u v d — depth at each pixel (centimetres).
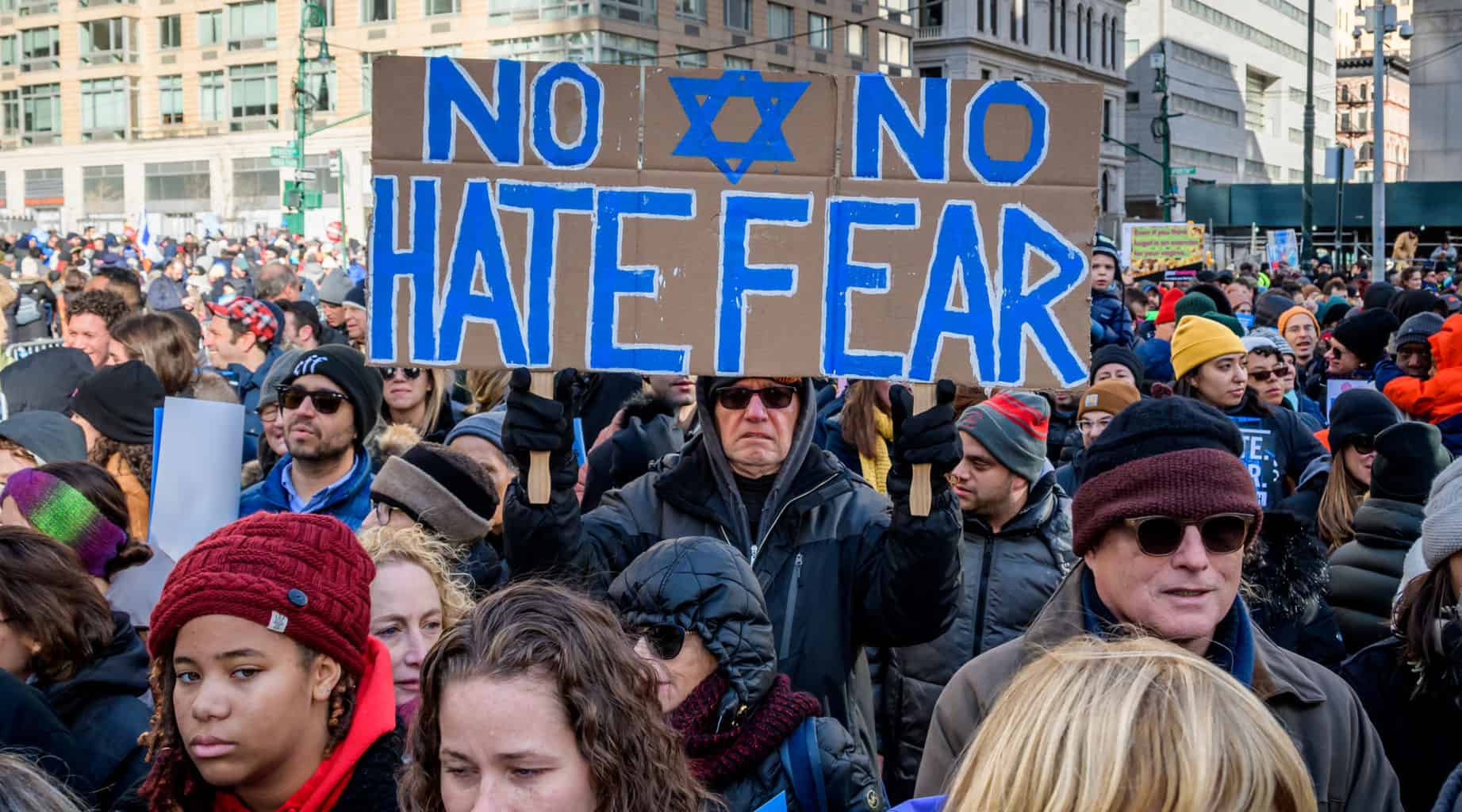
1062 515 429
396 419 624
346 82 5691
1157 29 8700
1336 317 1429
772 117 359
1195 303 900
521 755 206
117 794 293
